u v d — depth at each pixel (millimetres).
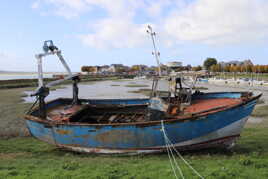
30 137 11352
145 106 10703
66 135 8273
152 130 7531
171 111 8125
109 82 70188
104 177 5230
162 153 7906
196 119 7332
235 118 7555
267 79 68188
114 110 10914
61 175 5391
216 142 7898
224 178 5152
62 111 9820
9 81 55062
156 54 9578
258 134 10938
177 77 9320
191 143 7789
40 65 8977
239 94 9172
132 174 5465
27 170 5953
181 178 5207
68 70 10180
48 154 8523
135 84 59000
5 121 15016
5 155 8336
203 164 6379
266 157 7090
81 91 39438
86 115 10477
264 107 19703
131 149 7898
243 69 98688
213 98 9906
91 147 8172
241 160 6406
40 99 8891
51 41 9273
